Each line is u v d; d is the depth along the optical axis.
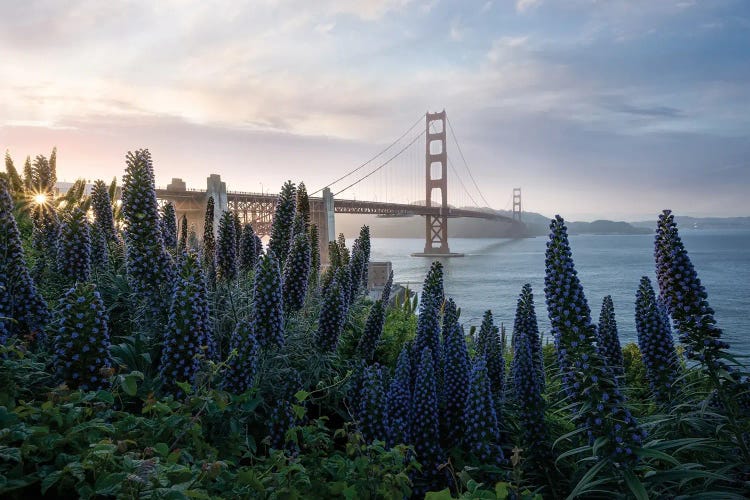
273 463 3.59
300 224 8.55
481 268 174.50
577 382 3.89
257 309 5.28
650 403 5.89
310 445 3.86
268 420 4.41
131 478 2.51
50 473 2.84
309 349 6.40
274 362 5.71
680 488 4.34
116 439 3.31
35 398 4.15
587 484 3.67
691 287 4.47
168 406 3.57
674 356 5.45
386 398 4.87
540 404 4.69
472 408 4.46
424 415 4.60
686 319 4.57
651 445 3.95
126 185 5.86
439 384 5.74
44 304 5.11
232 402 4.38
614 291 112.81
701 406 4.53
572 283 3.92
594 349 3.89
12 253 4.89
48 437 3.02
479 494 3.19
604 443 3.65
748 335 57.03
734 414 4.42
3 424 3.00
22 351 3.69
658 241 4.68
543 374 6.05
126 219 5.85
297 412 3.95
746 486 4.16
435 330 6.24
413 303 11.59
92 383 3.92
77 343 3.90
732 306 88.81
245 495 3.29
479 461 4.38
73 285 6.12
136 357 5.30
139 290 5.82
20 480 2.75
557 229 4.06
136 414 4.48
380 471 3.67
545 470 4.59
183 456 3.32
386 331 9.36
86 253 6.08
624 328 68.25
